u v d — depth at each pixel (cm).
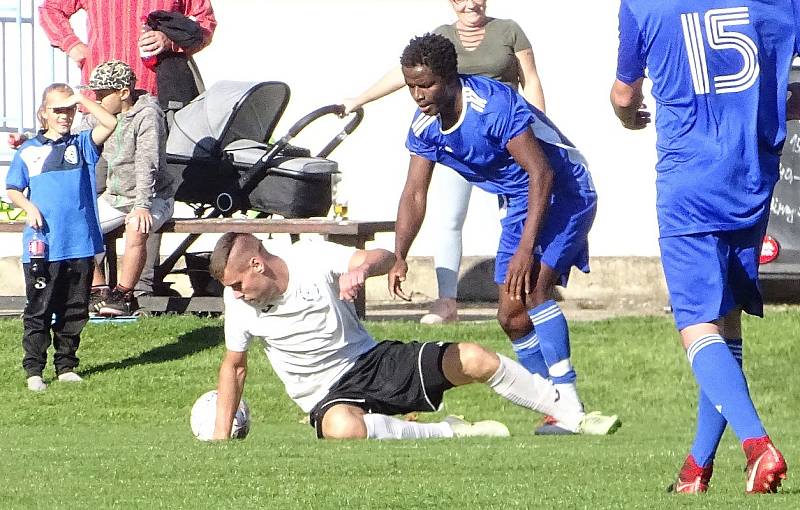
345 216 3600
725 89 1433
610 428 2233
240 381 2155
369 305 4216
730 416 1373
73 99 2986
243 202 3606
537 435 2236
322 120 4459
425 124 2203
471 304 4259
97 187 3475
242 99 3569
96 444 2089
